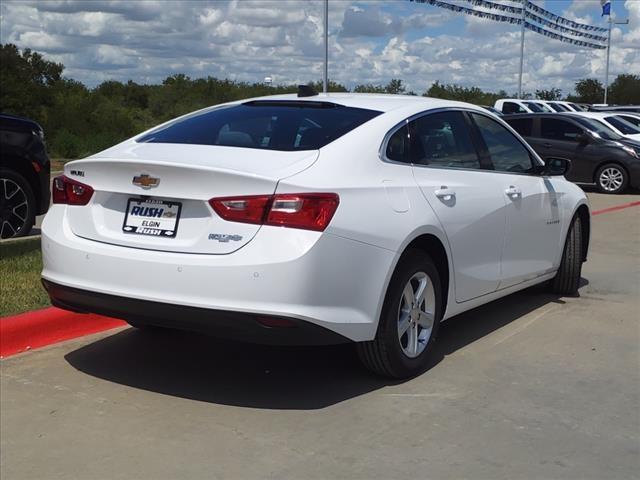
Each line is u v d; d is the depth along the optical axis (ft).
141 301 13.25
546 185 20.36
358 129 14.85
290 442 12.48
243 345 17.52
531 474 11.43
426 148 16.20
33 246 25.95
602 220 40.14
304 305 12.65
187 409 13.84
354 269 13.28
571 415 13.66
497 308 21.20
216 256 12.85
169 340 17.84
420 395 14.52
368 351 14.58
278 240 12.59
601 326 19.43
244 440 12.56
